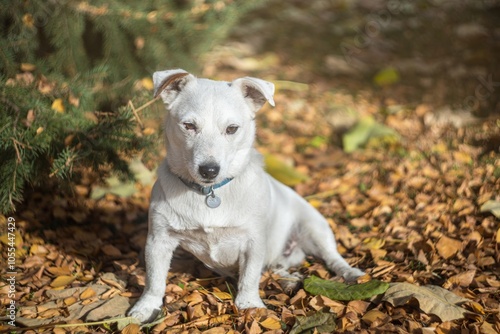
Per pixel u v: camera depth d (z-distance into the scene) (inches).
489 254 181.2
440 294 157.4
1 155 176.4
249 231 158.9
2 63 193.9
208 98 150.5
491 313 151.2
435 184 229.3
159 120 215.9
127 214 216.7
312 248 191.5
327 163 259.0
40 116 177.5
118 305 158.2
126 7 215.5
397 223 206.2
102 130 183.5
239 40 377.7
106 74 213.5
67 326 148.2
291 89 324.2
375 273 177.8
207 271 183.3
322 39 390.9
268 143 273.1
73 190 203.0
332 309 155.9
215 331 146.1
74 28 216.4
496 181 220.8
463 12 405.4
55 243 198.2
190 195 156.1
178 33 229.0
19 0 204.2
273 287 174.1
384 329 144.6
